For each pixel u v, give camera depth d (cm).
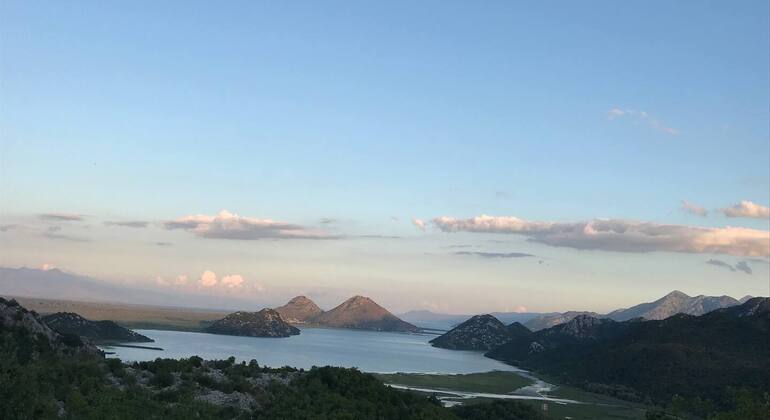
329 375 9138
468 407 14025
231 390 7788
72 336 13650
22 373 5616
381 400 8825
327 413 7456
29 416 5203
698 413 17212
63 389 6425
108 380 7431
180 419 6278
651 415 16962
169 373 7988
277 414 7106
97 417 5853
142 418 6134
